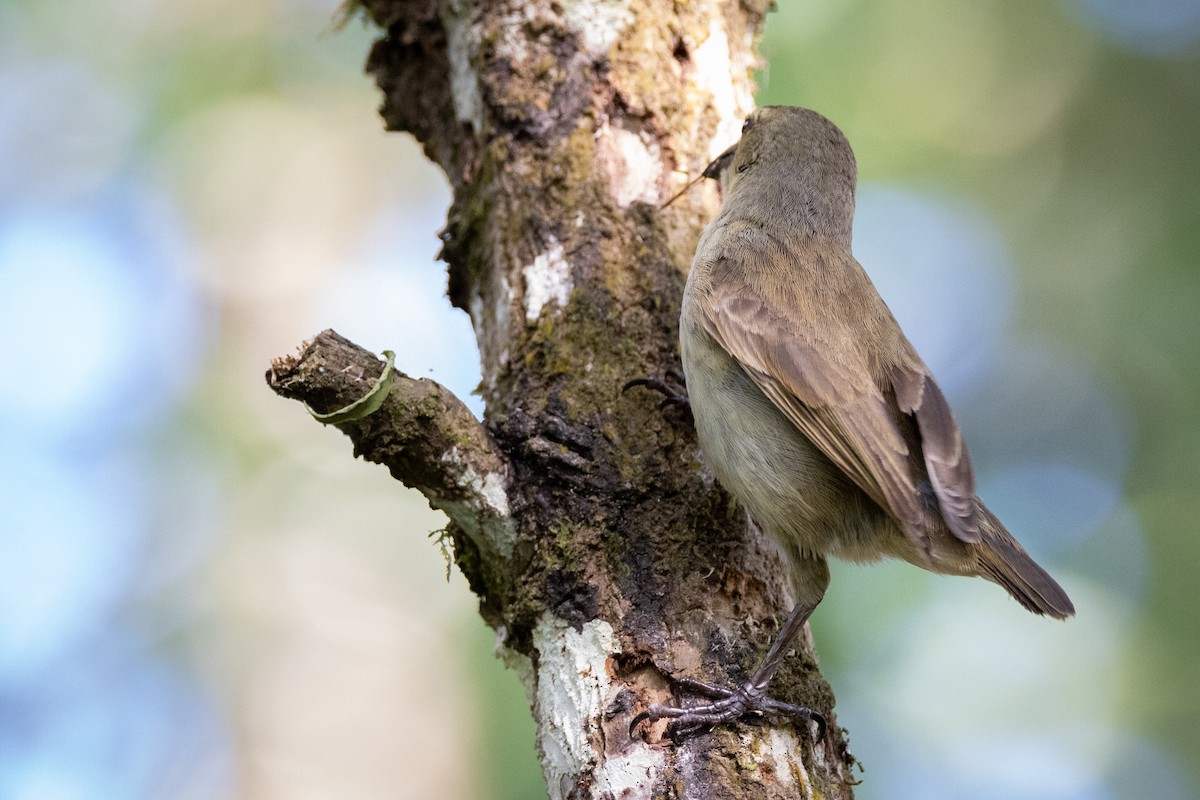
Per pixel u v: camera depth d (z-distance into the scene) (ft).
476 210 25.17
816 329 23.40
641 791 19.21
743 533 22.56
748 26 27.25
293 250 51.31
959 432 23.31
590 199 23.62
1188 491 42.83
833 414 22.49
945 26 44.24
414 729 45.03
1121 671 40.04
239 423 49.21
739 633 21.03
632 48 24.52
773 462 22.71
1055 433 45.50
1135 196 46.29
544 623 20.90
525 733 40.16
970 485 22.43
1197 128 45.98
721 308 23.21
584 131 24.00
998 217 46.83
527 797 39.34
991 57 46.06
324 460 48.39
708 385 22.86
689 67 25.25
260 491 47.91
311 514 47.57
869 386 22.99
